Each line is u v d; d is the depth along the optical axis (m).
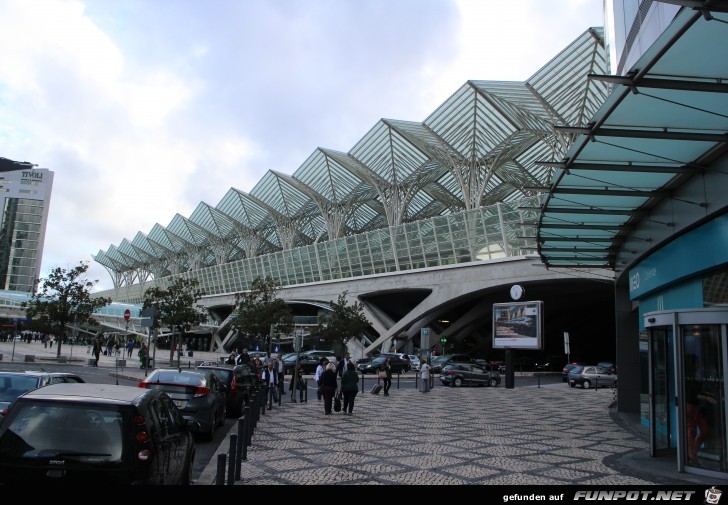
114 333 80.50
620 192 12.45
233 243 101.81
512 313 33.06
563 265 21.09
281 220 83.38
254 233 92.62
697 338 9.59
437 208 77.75
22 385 9.80
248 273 82.06
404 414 18.14
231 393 17.48
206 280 94.56
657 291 15.18
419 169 61.53
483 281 49.00
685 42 6.62
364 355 59.00
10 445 5.34
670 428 11.59
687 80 7.57
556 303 59.41
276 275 75.94
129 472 5.39
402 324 55.16
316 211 81.19
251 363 29.48
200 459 10.56
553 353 73.31
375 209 77.38
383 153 60.78
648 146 9.88
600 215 14.98
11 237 134.62
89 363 36.94
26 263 135.12
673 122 8.95
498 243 48.22
